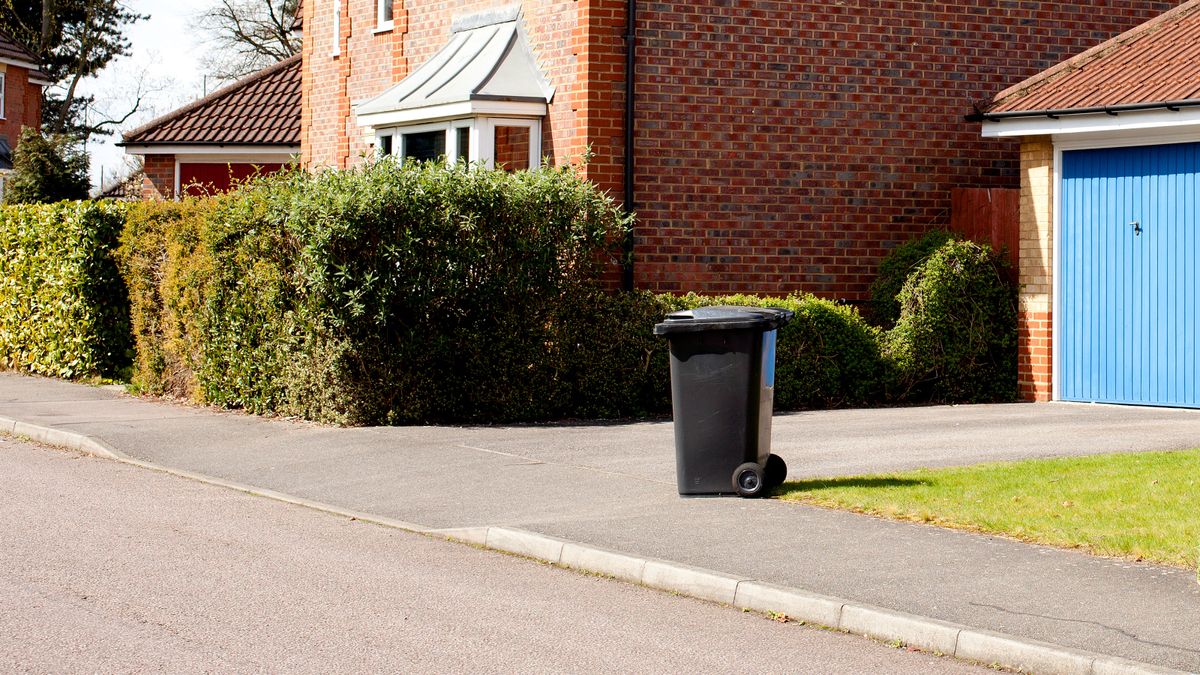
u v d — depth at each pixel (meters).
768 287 16.70
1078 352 15.56
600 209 14.70
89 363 18.62
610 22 16.05
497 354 14.19
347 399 13.93
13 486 10.76
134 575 7.72
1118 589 7.06
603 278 16.00
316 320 13.88
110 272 18.61
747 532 8.56
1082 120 14.84
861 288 17.09
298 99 27.27
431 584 7.69
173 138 26.20
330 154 21.73
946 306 15.77
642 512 9.33
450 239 13.89
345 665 6.05
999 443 12.09
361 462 11.82
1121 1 18.27
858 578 7.35
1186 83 14.30
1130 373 15.13
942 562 7.68
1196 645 6.11
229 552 8.44
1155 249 14.88
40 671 5.86
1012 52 17.69
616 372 14.72
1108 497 9.13
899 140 17.20
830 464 11.07
